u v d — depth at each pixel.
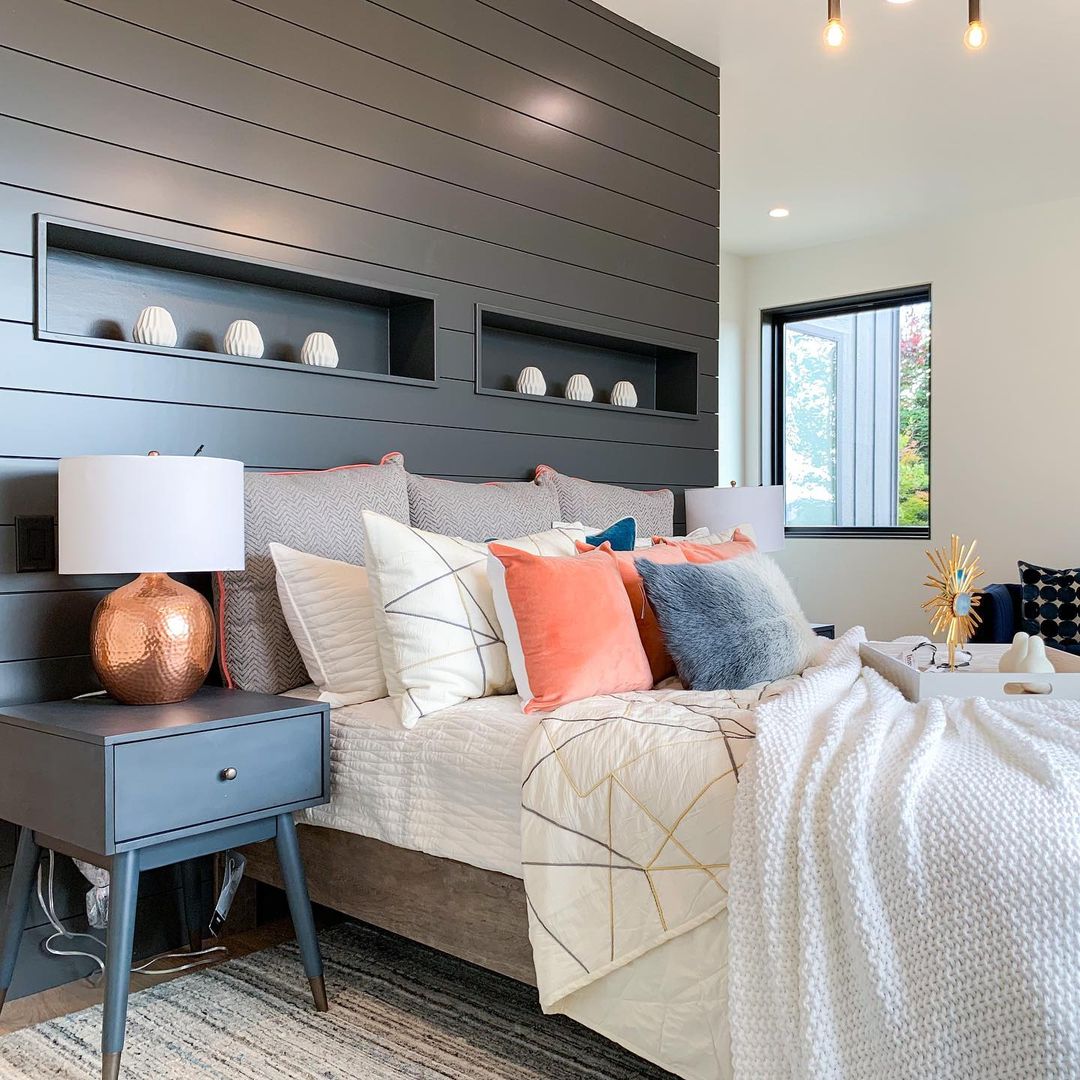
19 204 2.19
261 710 2.08
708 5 3.55
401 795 2.11
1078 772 1.47
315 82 2.74
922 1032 1.32
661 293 3.83
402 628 2.21
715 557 2.70
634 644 2.25
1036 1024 1.26
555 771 1.83
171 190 2.44
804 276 6.39
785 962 1.46
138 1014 2.13
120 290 2.48
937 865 1.37
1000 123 4.44
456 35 3.11
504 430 3.28
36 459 2.22
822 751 1.57
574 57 3.49
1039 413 5.56
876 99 4.21
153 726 1.90
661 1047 1.63
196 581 2.54
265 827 2.10
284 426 2.69
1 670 2.19
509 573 2.18
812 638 2.53
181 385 2.47
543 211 3.38
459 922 2.01
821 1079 1.38
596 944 1.71
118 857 1.84
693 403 4.00
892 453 6.27
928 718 1.75
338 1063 1.91
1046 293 5.53
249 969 2.36
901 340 6.25
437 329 3.03
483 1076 1.86
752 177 5.10
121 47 2.35
